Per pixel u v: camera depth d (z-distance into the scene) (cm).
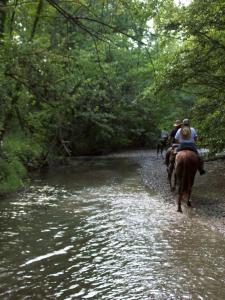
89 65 1873
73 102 754
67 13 471
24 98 847
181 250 927
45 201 1516
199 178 1975
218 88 1639
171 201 1486
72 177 2192
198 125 1716
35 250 942
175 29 1398
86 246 969
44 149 2531
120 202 1488
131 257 888
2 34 746
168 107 3634
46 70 692
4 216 1276
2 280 767
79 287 733
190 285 732
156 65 1809
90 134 3562
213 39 1499
